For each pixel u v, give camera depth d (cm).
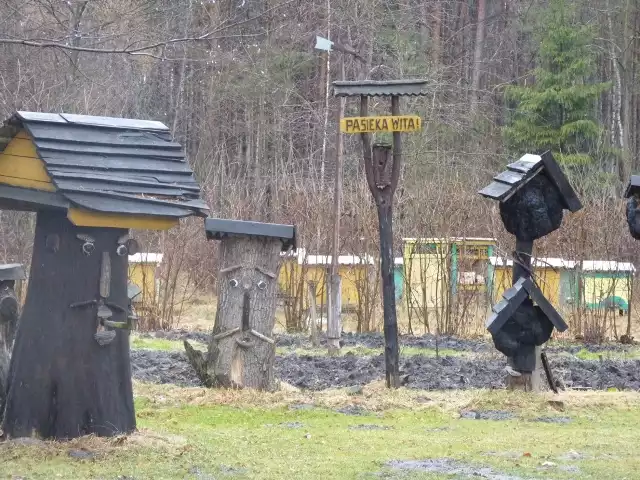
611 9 5378
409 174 3688
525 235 1495
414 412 1408
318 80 4825
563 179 1487
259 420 1326
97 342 1005
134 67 3228
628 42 5406
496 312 1477
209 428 1246
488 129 5116
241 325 1526
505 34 5709
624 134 5334
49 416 998
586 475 1001
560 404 1433
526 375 1505
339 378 1738
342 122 1547
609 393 1529
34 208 1025
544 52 5153
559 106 5112
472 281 2688
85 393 1004
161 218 959
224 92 4447
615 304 2588
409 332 2534
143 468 959
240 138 4694
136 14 1653
